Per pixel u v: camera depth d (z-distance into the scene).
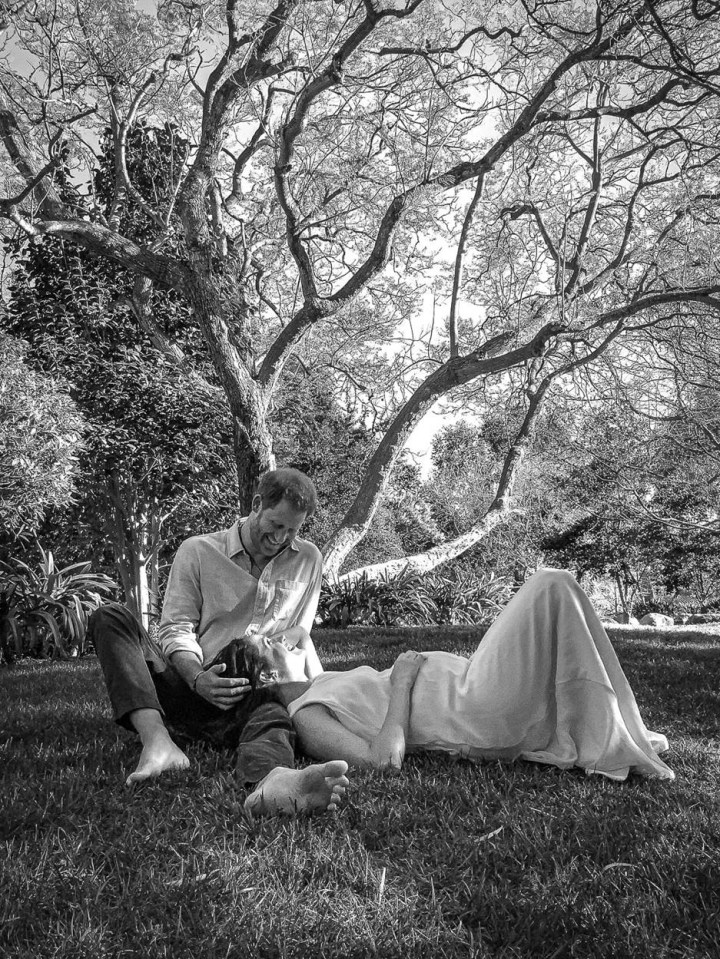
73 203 16.08
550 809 2.81
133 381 15.16
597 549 23.44
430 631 11.40
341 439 20.05
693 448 15.12
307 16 13.66
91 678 6.96
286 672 3.62
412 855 2.41
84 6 13.17
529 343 15.63
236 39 13.97
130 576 16.73
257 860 2.33
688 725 4.93
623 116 14.86
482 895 2.13
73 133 14.34
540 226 17.08
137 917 1.98
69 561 16.97
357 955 1.84
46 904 2.04
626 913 2.03
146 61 13.63
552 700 3.41
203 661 3.62
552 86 13.71
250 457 14.16
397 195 15.29
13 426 11.14
